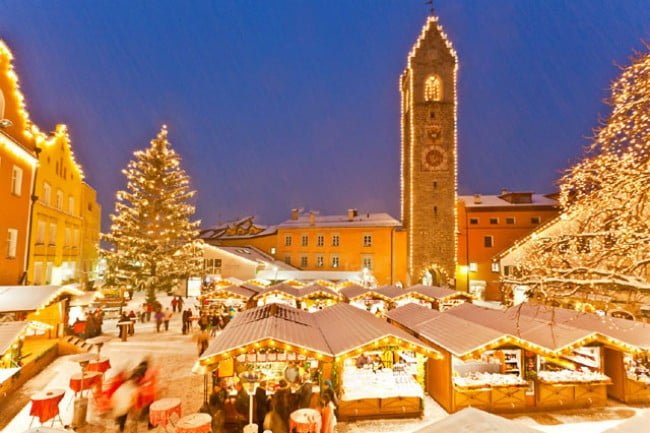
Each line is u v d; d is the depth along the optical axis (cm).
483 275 4809
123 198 3744
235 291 2978
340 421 1308
